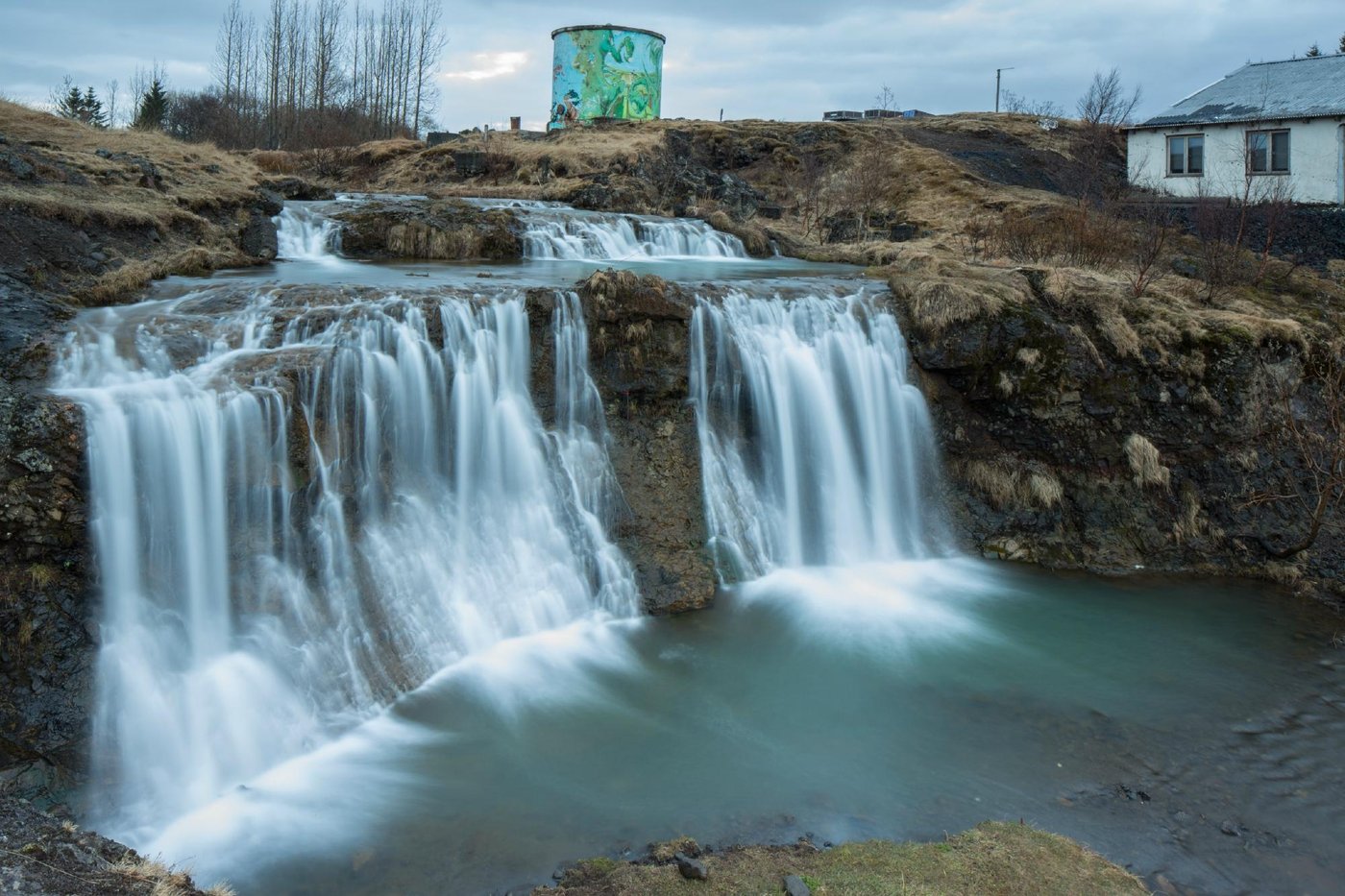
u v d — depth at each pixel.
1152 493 16.53
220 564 10.54
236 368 11.42
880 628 13.22
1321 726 11.02
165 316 12.94
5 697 8.76
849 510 15.89
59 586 9.43
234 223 20.08
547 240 22.83
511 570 12.61
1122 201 28.38
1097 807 9.26
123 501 9.89
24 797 8.29
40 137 20.44
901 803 9.16
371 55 59.25
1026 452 16.77
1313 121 28.64
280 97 56.03
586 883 7.72
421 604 11.61
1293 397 17.81
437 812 8.81
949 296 16.50
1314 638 13.45
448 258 21.53
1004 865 8.03
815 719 10.76
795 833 8.60
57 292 14.05
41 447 9.53
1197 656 12.76
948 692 11.51
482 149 37.22
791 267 22.73
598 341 14.34
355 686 10.54
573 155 35.03
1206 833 8.93
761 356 15.38
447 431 13.02
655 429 14.66
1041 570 15.57
